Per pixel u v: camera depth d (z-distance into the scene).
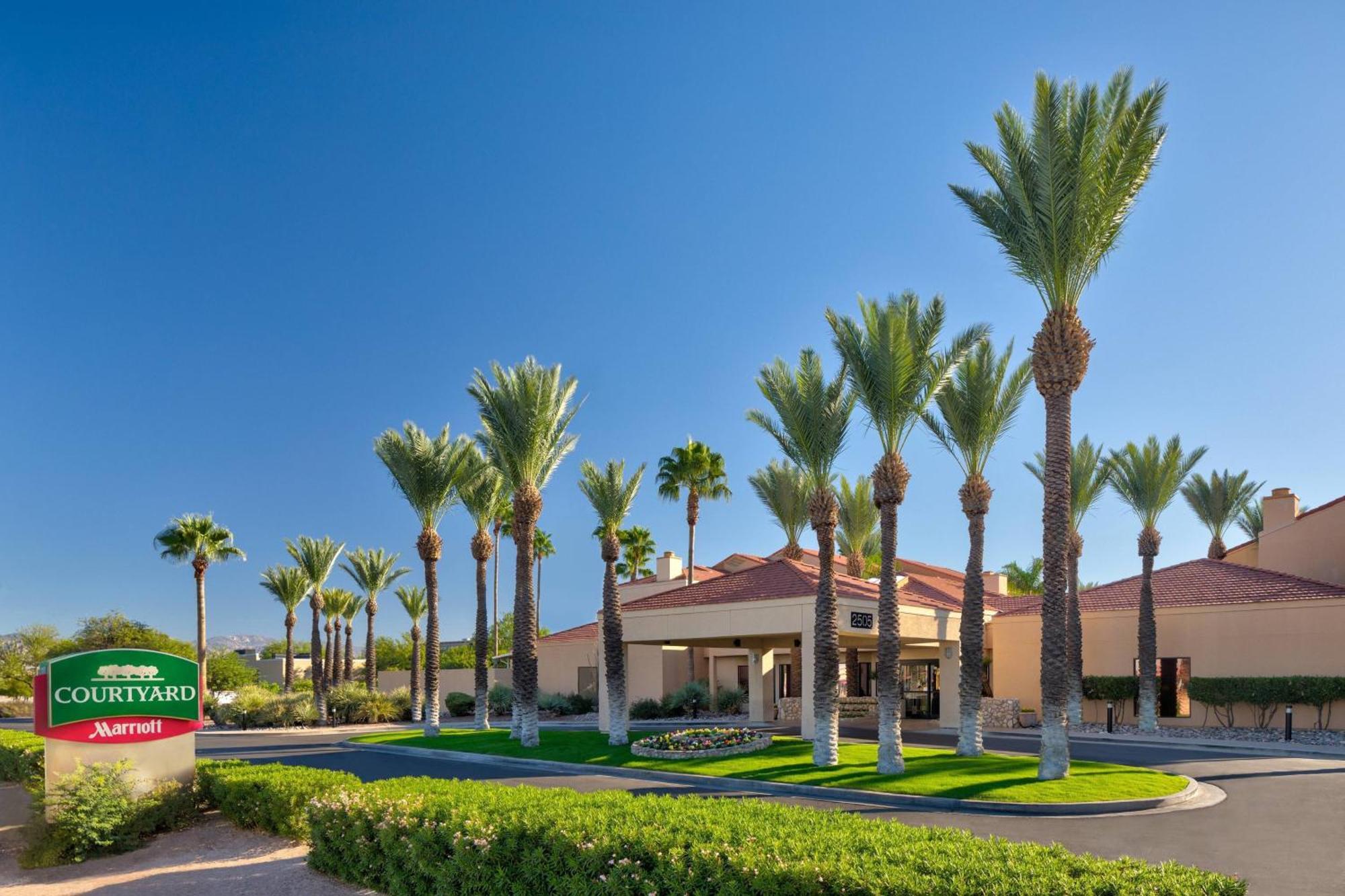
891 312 21.61
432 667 32.84
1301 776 20.75
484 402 28.66
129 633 61.91
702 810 9.58
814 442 22.64
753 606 27.77
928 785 18.22
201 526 51.75
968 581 23.64
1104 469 34.47
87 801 13.43
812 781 19.30
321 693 46.47
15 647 65.94
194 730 15.55
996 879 6.52
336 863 11.30
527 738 27.34
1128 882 6.36
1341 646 31.97
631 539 61.69
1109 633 37.62
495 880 9.09
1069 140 19.00
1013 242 20.38
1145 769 20.55
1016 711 36.09
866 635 27.34
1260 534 40.69
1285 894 10.38
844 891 6.74
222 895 10.82
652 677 46.66
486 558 36.94
